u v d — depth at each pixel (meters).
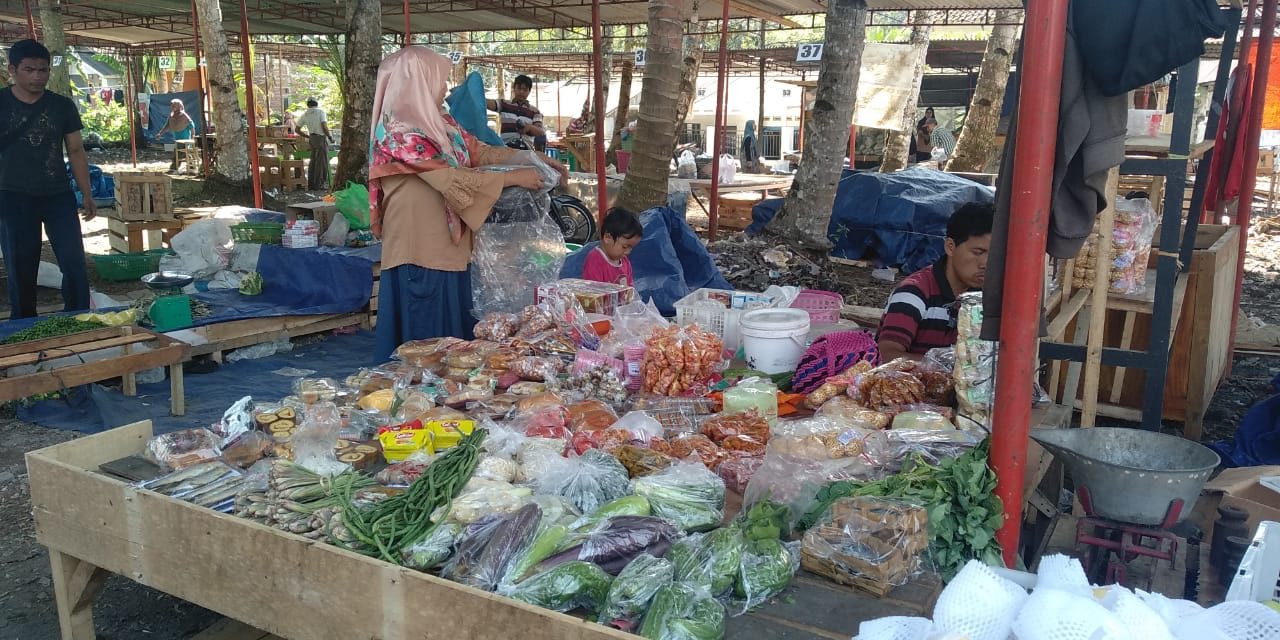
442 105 4.98
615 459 2.71
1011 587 1.99
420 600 2.18
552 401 3.39
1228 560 2.67
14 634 3.23
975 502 2.40
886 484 2.51
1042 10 2.17
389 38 22.45
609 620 2.05
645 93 8.05
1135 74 2.21
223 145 16.77
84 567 2.96
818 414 3.29
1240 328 7.90
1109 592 1.94
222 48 16.33
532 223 5.36
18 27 21.31
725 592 2.14
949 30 24.25
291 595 2.41
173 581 2.67
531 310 4.49
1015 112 2.37
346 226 7.82
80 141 6.38
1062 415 3.50
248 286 7.27
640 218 7.30
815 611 2.09
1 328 5.73
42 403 5.47
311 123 18.94
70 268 6.39
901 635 1.89
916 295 3.88
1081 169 2.41
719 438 3.14
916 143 19.86
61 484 2.86
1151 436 2.80
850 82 9.65
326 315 7.01
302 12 16.39
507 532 2.29
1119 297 4.41
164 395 5.68
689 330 3.86
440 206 4.78
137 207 9.06
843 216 10.52
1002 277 2.44
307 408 3.39
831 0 9.56
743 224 12.87
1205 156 5.00
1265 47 6.00
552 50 26.56
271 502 2.58
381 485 2.73
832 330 4.58
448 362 4.01
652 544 2.29
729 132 30.97
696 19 12.38
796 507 2.52
